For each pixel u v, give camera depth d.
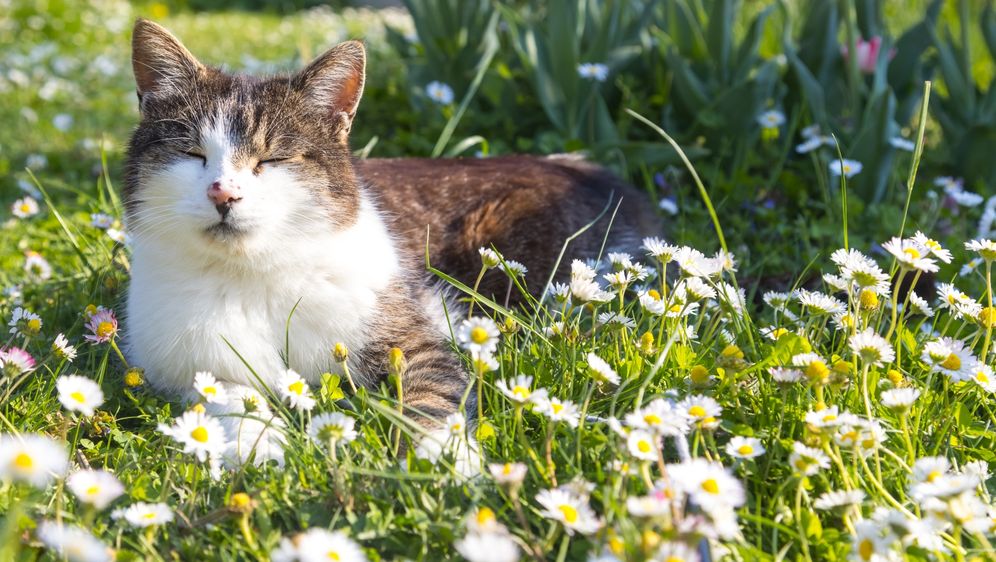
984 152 1.40
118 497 0.89
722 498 0.83
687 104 1.43
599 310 1.09
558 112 1.44
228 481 0.92
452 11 1.53
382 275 1.06
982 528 0.85
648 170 1.41
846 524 0.86
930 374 0.96
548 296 1.15
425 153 1.47
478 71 1.48
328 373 1.00
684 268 0.99
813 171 1.41
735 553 0.85
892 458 0.92
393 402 0.96
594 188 1.24
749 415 0.95
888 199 1.36
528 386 0.90
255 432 0.97
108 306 1.13
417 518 0.86
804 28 1.48
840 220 1.31
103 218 1.19
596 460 0.90
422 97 1.52
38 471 0.82
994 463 0.94
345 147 1.07
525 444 0.89
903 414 0.90
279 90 1.05
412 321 1.07
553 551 0.86
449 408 1.01
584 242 1.20
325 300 1.03
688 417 0.89
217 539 0.87
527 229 1.18
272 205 1.01
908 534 0.83
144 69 1.06
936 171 1.43
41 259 1.18
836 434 0.88
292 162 1.03
